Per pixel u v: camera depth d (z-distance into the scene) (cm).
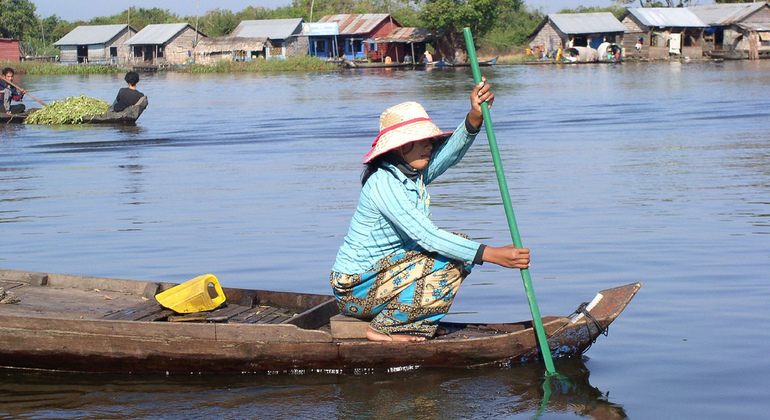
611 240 781
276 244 792
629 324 550
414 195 483
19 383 491
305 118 2180
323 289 640
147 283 585
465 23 6344
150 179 1213
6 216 956
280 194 1070
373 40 6688
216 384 483
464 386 467
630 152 1410
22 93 2208
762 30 6356
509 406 436
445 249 471
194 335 493
